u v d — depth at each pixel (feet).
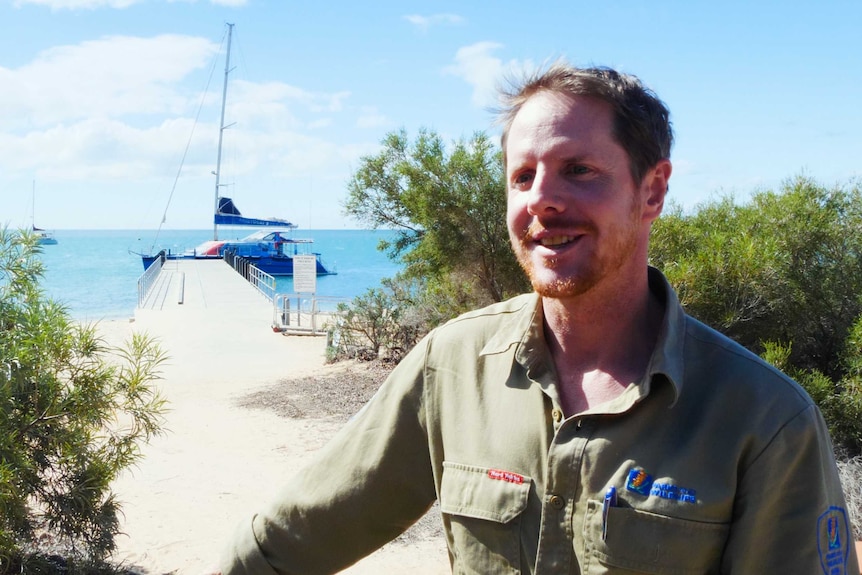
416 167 37.63
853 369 20.12
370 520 5.28
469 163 36.32
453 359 5.03
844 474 17.11
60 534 15.26
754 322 22.53
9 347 13.98
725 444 4.01
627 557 4.01
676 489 4.00
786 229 24.54
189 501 22.43
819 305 23.16
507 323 4.95
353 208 40.68
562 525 4.25
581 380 4.56
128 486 23.63
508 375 4.71
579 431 4.31
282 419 32.53
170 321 65.51
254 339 56.03
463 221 36.86
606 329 4.50
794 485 3.94
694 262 22.49
